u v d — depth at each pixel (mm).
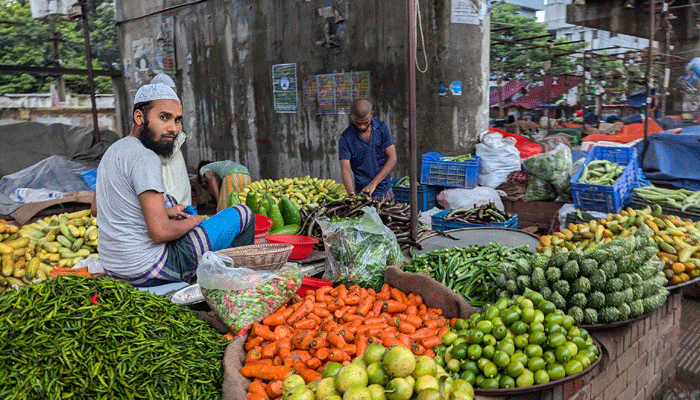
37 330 2244
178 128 3139
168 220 3045
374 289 3416
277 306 2803
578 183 5910
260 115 10234
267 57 9805
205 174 7254
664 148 6617
